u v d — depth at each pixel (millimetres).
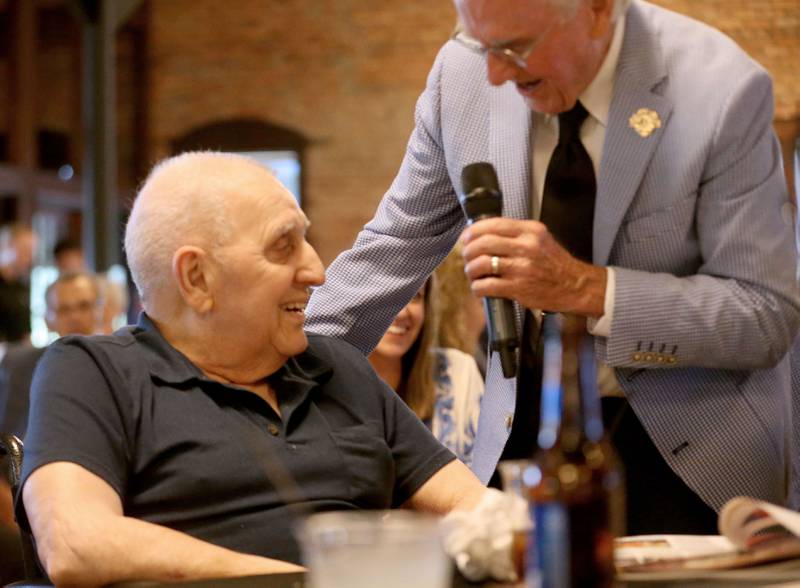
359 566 1192
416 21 12461
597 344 2350
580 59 2258
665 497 2424
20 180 13281
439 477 2344
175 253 2195
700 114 2355
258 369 2240
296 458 2180
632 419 2434
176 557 1858
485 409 2553
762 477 2406
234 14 12953
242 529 2100
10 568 3260
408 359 3510
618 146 2377
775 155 2414
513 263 2211
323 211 12734
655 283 2297
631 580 1585
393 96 12547
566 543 1337
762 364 2338
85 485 1958
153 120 13180
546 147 2486
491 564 1630
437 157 2641
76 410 2053
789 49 9102
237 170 2242
